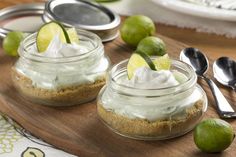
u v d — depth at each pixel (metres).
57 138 0.62
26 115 0.66
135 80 0.61
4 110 0.67
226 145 0.58
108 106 0.62
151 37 0.75
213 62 0.75
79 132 0.62
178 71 0.64
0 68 0.75
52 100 0.67
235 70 0.71
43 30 0.69
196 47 0.81
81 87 0.67
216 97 0.67
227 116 0.64
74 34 0.70
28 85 0.67
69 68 0.67
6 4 0.97
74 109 0.67
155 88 0.60
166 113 0.60
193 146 0.60
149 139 0.61
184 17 0.89
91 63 0.68
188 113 0.61
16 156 0.61
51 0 0.85
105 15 0.85
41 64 0.67
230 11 0.86
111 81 0.61
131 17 0.80
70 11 0.85
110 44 0.81
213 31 0.86
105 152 0.59
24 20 0.88
